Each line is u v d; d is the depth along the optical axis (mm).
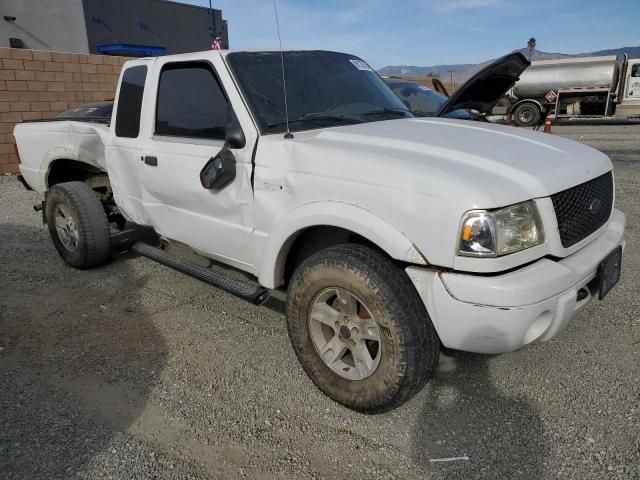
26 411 2953
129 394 3111
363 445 2645
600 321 3734
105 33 24281
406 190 2502
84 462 2555
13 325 3998
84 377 3295
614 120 24406
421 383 2627
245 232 3318
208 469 2504
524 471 2432
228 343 3688
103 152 4742
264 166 3104
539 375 3145
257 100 3354
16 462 2553
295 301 2959
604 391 2961
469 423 2777
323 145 2914
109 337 3805
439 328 2521
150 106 4031
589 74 22094
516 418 2795
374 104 3924
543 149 2990
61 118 5758
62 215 5121
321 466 2512
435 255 2441
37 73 11391
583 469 2418
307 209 2855
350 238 3074
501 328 2359
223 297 4453
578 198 2768
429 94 8211
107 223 4973
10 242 6094
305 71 3758
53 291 4641
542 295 2373
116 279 4895
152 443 2688
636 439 2580
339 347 2877
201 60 3607
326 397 3037
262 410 2938
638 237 5543
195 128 3686
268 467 2510
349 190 2693
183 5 27625
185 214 3816
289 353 3537
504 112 23875
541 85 22891
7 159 11062
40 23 22141
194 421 2854
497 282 2342
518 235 2412
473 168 2586
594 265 2693
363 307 2736
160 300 4418
